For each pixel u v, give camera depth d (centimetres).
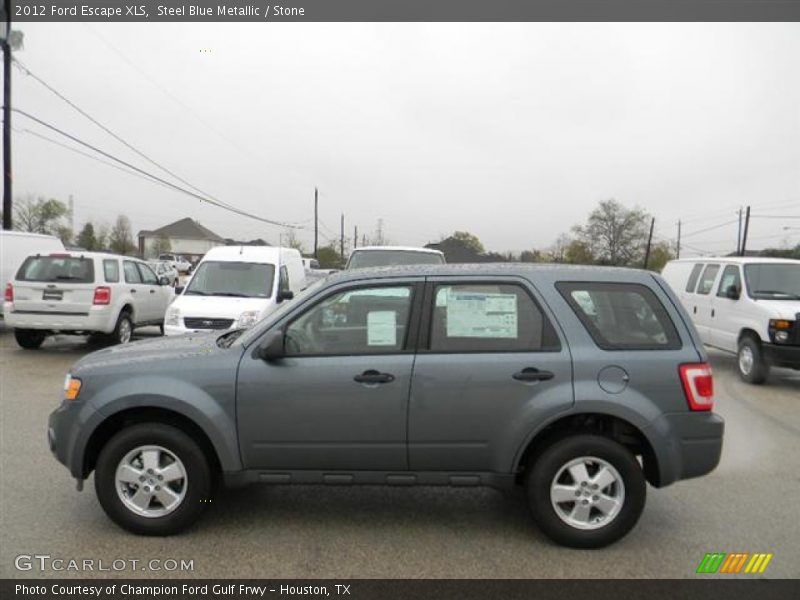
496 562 380
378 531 422
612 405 391
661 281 421
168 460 406
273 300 1083
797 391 959
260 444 403
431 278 416
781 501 488
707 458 401
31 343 1174
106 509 403
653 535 422
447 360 400
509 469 398
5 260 1297
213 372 403
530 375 395
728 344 1080
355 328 412
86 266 1105
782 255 6106
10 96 2088
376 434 401
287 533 416
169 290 1388
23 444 593
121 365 412
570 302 410
